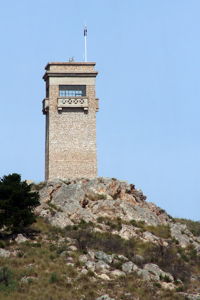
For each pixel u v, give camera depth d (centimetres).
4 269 11769
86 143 16212
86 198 15150
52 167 16025
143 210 15238
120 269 12594
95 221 14512
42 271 12019
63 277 11831
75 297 11206
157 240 14175
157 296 11681
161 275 12612
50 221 14312
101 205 14938
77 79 16488
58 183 15625
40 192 15488
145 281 12238
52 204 15088
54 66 16462
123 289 11750
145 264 12938
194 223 16412
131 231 14225
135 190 16112
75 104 16288
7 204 13612
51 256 12625
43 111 16650
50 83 16375
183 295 11838
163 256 13450
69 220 14362
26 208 13875
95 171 16125
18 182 14100
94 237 13712
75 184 15412
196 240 14925
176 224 15375
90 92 16438
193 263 13700
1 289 11219
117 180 15975
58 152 16112
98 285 11762
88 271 12181
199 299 11694
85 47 16662
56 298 11088
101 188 15525
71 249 13025
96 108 16388
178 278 12775
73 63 16512
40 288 11406
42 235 13725
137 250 13600
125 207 15038
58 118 16250
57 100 16288
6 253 12656
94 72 16488
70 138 16188
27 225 13775
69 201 14925
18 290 11269
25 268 12069
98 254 12888
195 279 12962
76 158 16125
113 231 14188
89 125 16300
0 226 13600
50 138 16138
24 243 13212
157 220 15200
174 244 14312
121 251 13325
